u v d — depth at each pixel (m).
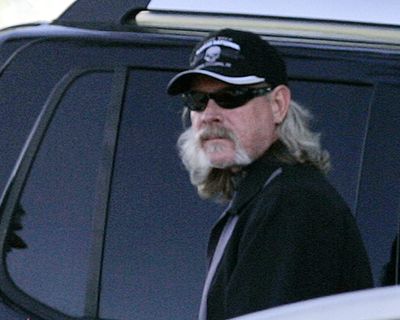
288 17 14.01
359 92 13.33
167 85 13.42
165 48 13.58
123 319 13.07
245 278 11.44
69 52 13.66
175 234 13.16
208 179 12.27
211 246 12.09
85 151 13.41
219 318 11.74
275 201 11.59
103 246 13.20
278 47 13.56
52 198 13.35
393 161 13.08
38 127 13.50
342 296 8.84
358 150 13.16
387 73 13.35
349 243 11.64
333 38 13.77
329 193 11.72
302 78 13.41
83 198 13.31
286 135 12.06
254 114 12.04
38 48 13.73
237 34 12.12
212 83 12.05
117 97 13.48
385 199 12.98
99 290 13.12
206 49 12.12
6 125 13.54
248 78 11.99
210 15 14.09
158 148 13.33
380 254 12.88
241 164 12.00
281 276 11.33
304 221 11.48
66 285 13.18
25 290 13.20
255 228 11.57
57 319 13.08
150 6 14.24
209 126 12.07
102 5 14.23
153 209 13.21
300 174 11.81
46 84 13.59
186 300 13.05
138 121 13.40
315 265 11.41
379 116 13.21
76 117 13.48
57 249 13.25
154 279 13.10
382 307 8.51
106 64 13.56
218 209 13.16
